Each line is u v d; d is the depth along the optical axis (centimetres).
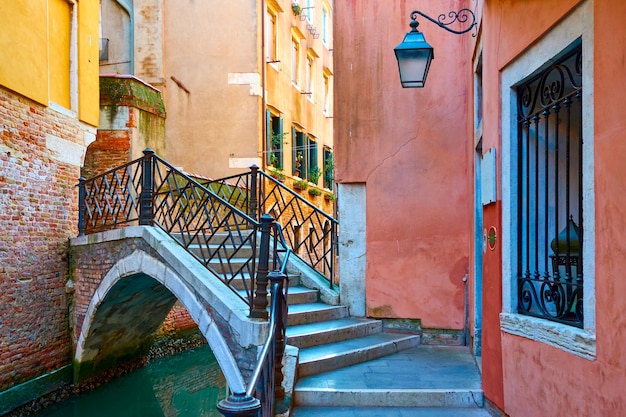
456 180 684
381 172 705
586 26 316
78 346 823
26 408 732
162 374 998
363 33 712
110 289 751
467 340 673
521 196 419
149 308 877
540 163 419
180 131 1406
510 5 416
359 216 711
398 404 489
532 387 380
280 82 1585
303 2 1856
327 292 716
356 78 714
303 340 589
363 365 576
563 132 420
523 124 419
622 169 280
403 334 679
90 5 909
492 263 457
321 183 2055
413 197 695
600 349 300
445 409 482
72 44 867
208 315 572
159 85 1409
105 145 1075
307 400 491
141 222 689
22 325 735
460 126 686
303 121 1817
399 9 704
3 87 695
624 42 279
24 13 730
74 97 863
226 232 995
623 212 279
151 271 662
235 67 1402
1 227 698
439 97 693
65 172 835
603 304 298
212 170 1395
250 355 526
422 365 577
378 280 699
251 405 232
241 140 1395
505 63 423
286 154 1633
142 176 698
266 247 542
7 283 709
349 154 712
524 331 391
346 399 488
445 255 684
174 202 664
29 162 751
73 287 823
